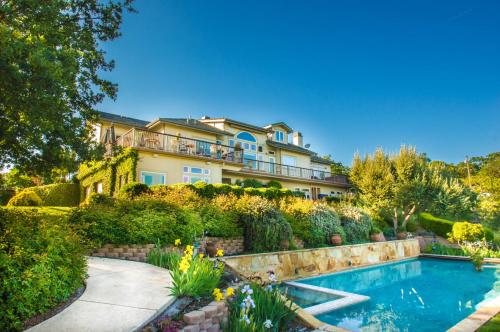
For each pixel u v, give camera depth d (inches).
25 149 354.0
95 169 927.0
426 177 1006.4
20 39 244.1
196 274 214.2
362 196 1040.2
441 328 269.1
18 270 167.9
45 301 172.6
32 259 183.5
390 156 1080.8
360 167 1122.7
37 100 249.0
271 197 762.8
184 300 203.3
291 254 477.7
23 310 157.9
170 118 1048.2
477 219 1175.0
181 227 416.5
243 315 194.4
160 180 813.2
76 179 1079.0
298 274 480.1
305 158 1489.9
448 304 348.2
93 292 213.9
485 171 1424.7
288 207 626.5
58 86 256.2
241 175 1102.4
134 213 409.4
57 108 280.4
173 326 164.2
